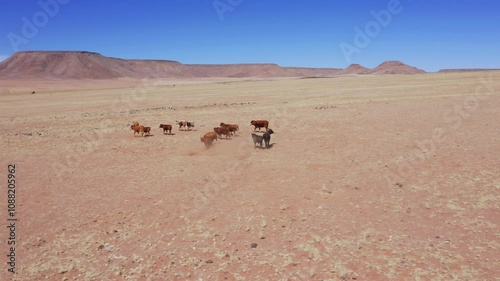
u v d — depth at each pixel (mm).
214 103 39656
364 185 10844
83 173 13195
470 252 6875
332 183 11141
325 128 21062
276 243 7598
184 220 8875
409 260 6711
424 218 8438
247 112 29859
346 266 6613
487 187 10125
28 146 18281
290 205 9562
